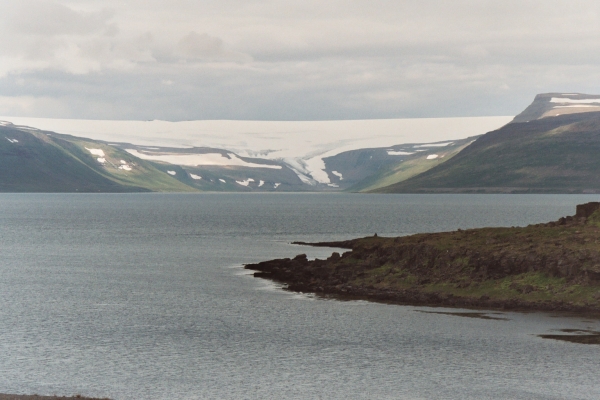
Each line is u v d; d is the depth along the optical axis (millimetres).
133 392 57906
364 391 58312
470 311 88188
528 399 56188
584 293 88125
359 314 87688
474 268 99312
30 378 61562
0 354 69500
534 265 94688
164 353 70188
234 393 57750
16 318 87250
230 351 70750
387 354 69312
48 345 73250
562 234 104000
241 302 97188
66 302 98562
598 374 62500
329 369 64500
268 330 79750
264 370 64250
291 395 57375
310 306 93500
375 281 106312
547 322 81500
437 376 62188
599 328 78562
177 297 102062
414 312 88250
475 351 70062
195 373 63312
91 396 56688
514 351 69875
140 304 96625
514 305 89375
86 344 73688
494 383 60250
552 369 63938
